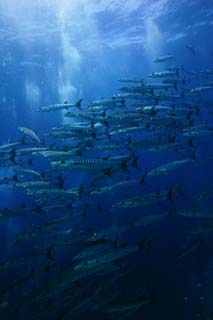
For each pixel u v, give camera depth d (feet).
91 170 30.48
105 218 68.85
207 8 93.86
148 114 39.19
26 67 103.91
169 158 102.53
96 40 106.32
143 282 49.52
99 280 37.24
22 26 96.73
